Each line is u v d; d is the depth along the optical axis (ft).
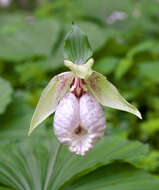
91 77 1.18
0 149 1.48
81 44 1.17
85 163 1.40
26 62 2.81
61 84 1.18
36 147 1.51
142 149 1.45
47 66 2.61
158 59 3.04
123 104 1.18
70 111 1.12
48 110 1.19
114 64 2.45
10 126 1.88
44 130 1.82
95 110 1.13
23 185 1.34
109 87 1.18
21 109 1.99
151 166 1.70
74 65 1.12
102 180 1.34
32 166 1.40
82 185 1.34
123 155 1.42
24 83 2.66
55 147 1.51
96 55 3.08
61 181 1.34
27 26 3.14
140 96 2.48
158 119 2.05
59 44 3.01
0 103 1.86
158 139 2.10
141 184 1.31
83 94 1.17
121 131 2.02
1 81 2.02
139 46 2.48
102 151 1.45
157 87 2.59
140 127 2.08
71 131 1.11
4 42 2.95
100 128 1.12
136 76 2.71
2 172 1.36
